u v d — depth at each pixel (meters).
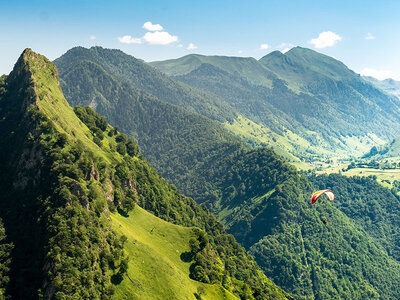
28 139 157.12
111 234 142.75
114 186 187.75
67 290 112.06
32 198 143.50
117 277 131.75
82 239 126.44
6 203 146.25
